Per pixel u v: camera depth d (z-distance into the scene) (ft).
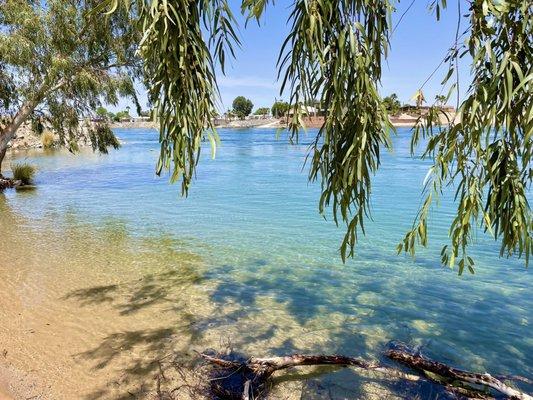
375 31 8.14
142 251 30.96
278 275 25.90
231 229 38.09
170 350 16.63
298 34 7.98
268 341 17.61
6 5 36.55
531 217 9.30
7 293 22.20
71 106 45.65
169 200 54.24
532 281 24.61
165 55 7.48
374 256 29.66
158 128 8.25
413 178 71.41
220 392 13.67
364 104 7.89
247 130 414.00
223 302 21.67
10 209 48.47
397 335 18.31
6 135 43.93
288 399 13.69
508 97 7.21
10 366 15.14
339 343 17.54
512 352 17.04
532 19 7.39
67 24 38.37
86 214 45.39
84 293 22.54
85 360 15.78
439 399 13.41
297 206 49.29
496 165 8.74
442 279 25.08
